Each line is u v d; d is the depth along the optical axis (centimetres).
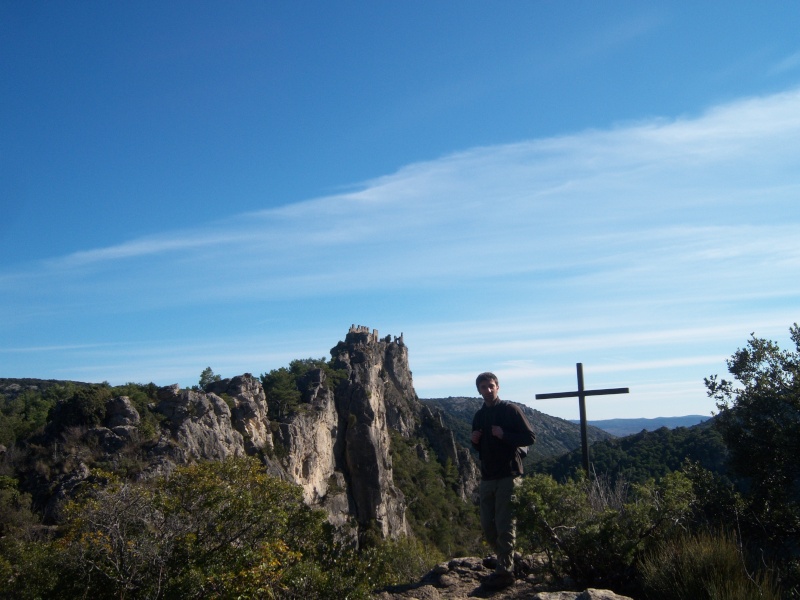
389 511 6391
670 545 612
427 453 8838
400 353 10644
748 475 729
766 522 682
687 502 693
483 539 739
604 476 824
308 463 5619
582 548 655
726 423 761
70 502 716
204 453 3897
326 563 731
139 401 3988
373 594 701
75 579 654
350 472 6444
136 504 689
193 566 641
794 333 745
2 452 3338
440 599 667
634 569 641
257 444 4747
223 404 4438
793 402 702
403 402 9619
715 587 509
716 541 583
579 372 927
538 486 690
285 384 6228
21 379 8019
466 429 10669
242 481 757
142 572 645
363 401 6938
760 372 749
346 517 5803
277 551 670
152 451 3550
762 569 570
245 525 712
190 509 713
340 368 8225
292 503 780
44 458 3272
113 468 3241
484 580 700
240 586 601
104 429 3562
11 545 767
